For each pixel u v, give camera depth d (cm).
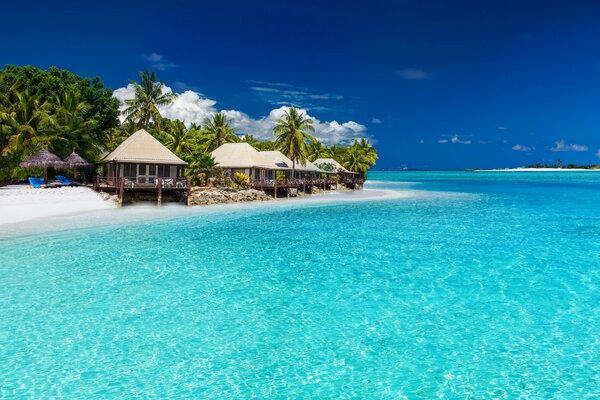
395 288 1625
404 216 3769
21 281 1652
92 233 2630
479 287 1638
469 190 8469
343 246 2378
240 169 6053
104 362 1054
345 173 9381
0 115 4478
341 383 973
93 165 5022
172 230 2825
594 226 3164
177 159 4669
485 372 1019
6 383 958
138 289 1583
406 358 1085
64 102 4925
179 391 939
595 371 1019
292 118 7031
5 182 4297
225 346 1145
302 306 1433
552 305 1441
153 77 6525
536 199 5878
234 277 1756
